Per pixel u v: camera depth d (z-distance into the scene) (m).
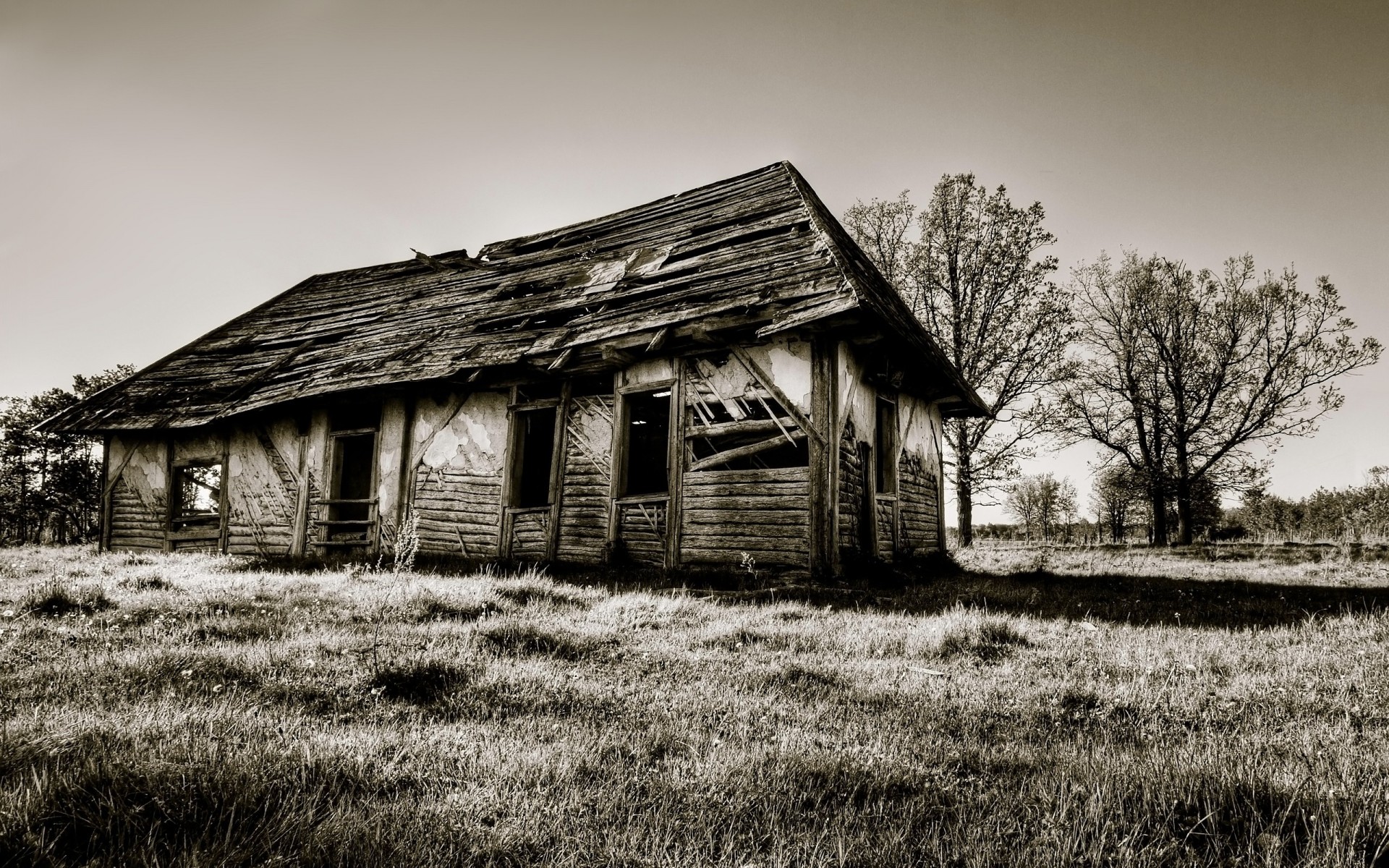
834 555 9.83
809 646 5.50
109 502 17.14
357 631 5.26
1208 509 34.94
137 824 2.06
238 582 8.16
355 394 14.11
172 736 2.74
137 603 6.34
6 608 5.98
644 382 11.80
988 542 34.62
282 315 19.73
